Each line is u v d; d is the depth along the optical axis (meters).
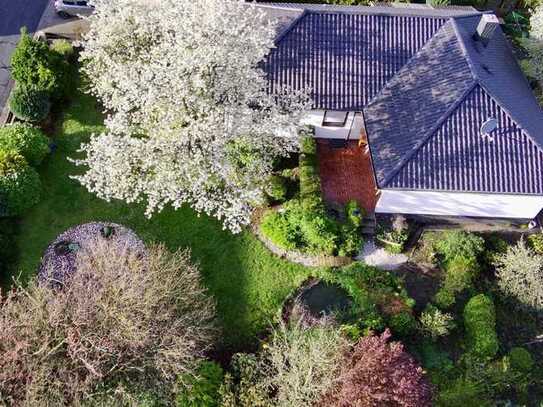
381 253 25.58
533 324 24.20
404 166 23.91
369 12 28.30
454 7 34.88
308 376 17.91
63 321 18.70
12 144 25.53
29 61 27.86
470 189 23.88
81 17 32.56
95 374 17.66
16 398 17.48
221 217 25.88
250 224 25.83
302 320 21.88
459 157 24.12
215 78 23.67
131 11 25.88
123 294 19.09
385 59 27.77
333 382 18.08
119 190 23.69
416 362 21.97
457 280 23.83
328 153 29.05
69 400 17.91
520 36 37.94
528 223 27.14
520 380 21.80
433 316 22.64
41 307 18.81
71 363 18.34
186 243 25.02
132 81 23.42
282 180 26.55
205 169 23.83
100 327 18.80
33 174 25.17
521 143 24.44
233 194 24.75
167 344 19.16
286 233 24.50
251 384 19.67
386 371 18.30
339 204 26.77
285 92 26.67
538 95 32.28
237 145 24.95
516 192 24.02
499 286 24.48
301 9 28.34
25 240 24.47
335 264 24.77
